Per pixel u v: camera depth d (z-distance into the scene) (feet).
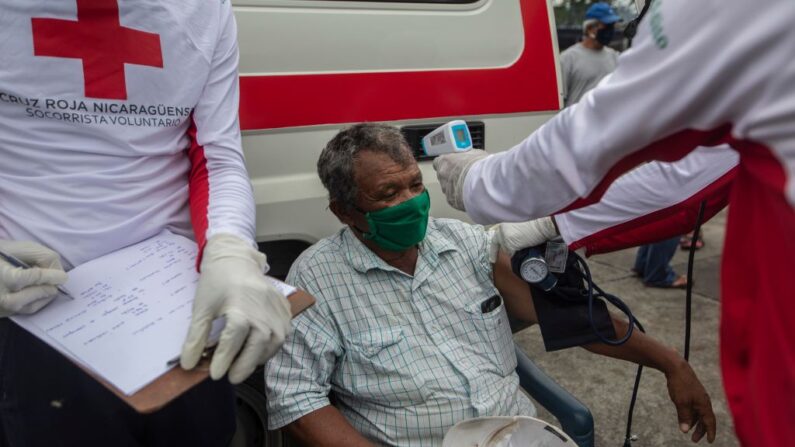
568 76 13.12
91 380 3.37
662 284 11.57
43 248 2.85
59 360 3.27
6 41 2.91
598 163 2.58
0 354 3.18
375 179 4.22
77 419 3.39
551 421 7.46
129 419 3.62
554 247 4.49
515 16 6.56
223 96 3.69
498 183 3.31
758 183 2.16
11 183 3.12
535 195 3.06
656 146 2.51
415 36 5.91
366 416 4.59
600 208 4.22
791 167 1.88
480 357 4.71
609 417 7.56
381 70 5.75
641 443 7.07
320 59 5.44
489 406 4.55
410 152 4.43
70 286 2.96
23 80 2.97
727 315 2.46
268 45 5.20
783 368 2.05
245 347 2.59
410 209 4.29
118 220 3.33
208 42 3.55
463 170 3.78
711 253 13.83
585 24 13.06
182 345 2.60
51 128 3.11
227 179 3.46
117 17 3.11
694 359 8.84
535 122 6.84
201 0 3.53
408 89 5.92
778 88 1.85
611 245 4.78
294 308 2.98
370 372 4.48
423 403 4.48
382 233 4.42
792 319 2.01
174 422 3.90
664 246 11.17
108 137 3.24
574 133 2.63
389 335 4.48
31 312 2.77
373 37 5.67
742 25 1.89
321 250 4.70
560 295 4.63
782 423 2.10
